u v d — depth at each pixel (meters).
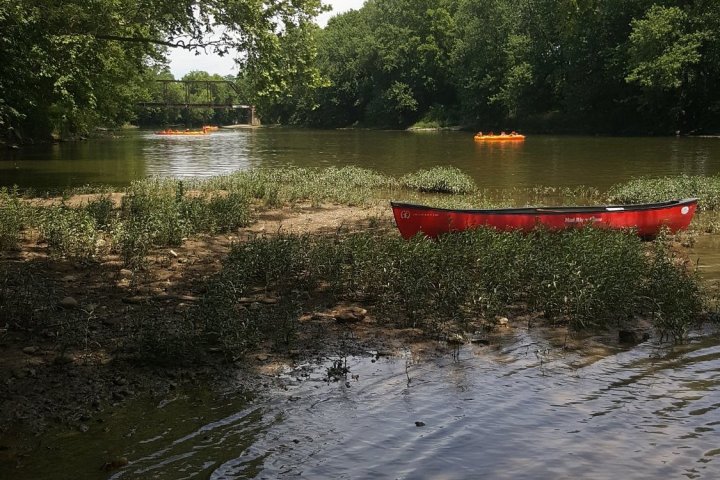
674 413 5.33
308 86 16.58
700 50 50.88
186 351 6.52
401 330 7.50
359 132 79.50
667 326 7.40
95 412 5.44
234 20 15.02
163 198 16.30
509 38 71.56
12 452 4.77
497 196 19.42
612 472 4.45
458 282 8.41
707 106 53.75
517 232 11.02
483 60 74.38
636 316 8.05
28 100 20.88
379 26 97.12
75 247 10.74
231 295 7.90
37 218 12.91
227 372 6.28
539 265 8.88
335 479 4.41
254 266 9.40
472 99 75.56
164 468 4.55
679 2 52.28
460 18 84.69
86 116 37.66
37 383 5.92
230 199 15.01
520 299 8.71
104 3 16.70
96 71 20.00
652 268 9.10
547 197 19.11
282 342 7.06
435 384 6.00
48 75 18.11
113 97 38.91
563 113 66.25
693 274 9.98
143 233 11.23
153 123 122.50
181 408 5.52
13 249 10.94
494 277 8.75
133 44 19.42
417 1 90.06
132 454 4.75
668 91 53.66
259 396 5.77
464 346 7.03
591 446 4.81
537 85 68.00
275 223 14.28
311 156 37.22
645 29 50.38
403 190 20.91
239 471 4.52
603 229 11.50
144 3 16.09
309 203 17.48
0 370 6.14
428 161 32.47
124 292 8.69
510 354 6.78
